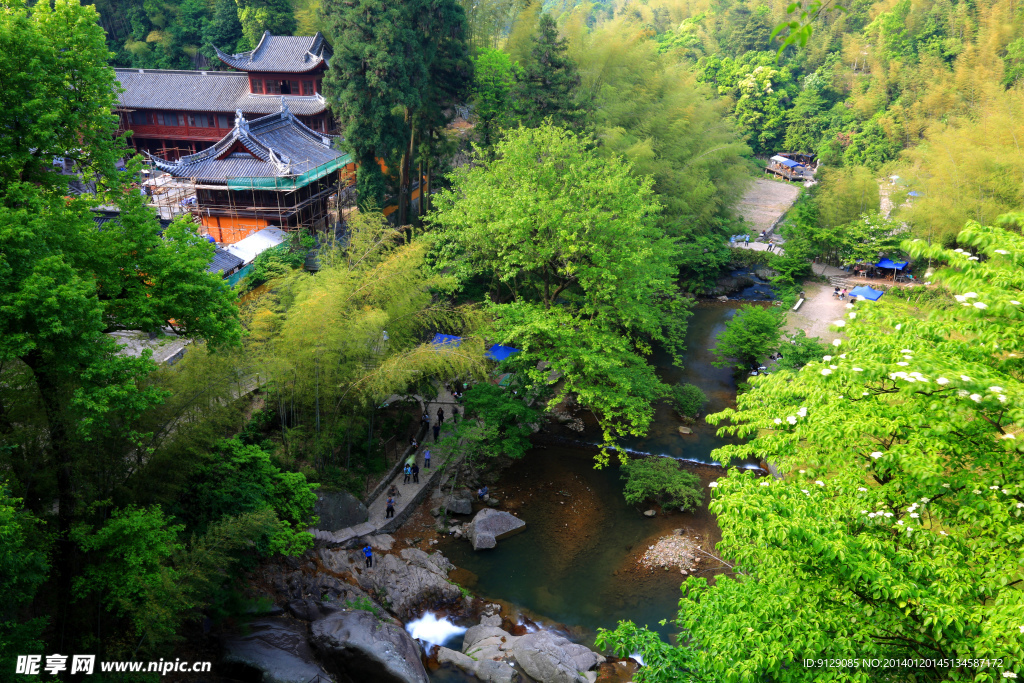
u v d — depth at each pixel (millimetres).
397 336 32344
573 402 43062
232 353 24234
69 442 17781
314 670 21062
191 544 20406
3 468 17406
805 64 121875
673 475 34062
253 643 21719
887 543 10430
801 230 68562
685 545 31391
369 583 27156
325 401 30047
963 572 10109
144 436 19531
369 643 22891
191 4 76750
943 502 11328
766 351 44719
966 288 10984
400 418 37594
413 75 43625
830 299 61625
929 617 9227
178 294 18328
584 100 53094
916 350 11117
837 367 11086
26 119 16594
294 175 44125
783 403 14047
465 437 33938
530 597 28625
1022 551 9688
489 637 25828
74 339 15836
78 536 16922
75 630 18828
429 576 28125
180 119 64062
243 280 36312
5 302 14711
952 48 100500
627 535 32344
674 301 43344
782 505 10328
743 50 128000
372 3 40656
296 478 25875
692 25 138500
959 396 9891
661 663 12273
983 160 57812
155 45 76625
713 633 11258
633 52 68250
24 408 18047
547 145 37062
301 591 24984
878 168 92562
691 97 73375
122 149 19719
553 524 32875
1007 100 70438
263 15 73500
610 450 38781
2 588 13852
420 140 49875
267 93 63031
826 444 12328
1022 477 10258
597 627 27172
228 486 23938
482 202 33781
